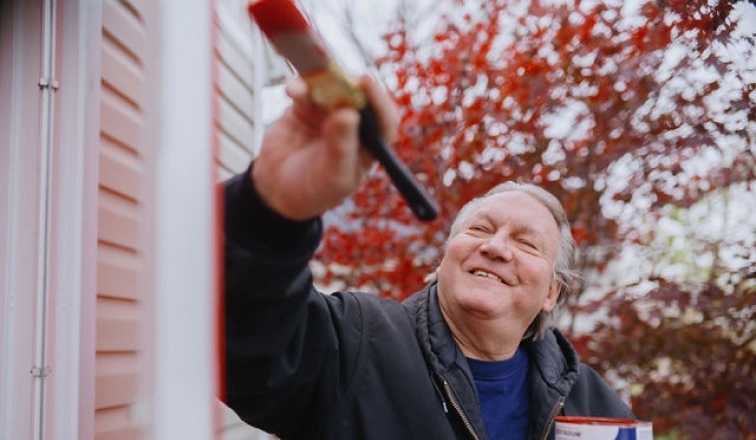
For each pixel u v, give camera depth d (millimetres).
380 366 1641
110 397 1138
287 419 1521
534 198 1898
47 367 1157
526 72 3654
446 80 3861
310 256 1027
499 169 3732
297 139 924
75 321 1172
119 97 1235
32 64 1209
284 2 761
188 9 892
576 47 3545
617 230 3633
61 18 1221
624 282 3617
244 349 1110
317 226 1026
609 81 3428
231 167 2670
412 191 827
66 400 1159
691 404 3207
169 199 850
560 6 3650
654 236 3580
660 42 3135
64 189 1188
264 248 994
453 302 1765
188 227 852
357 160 866
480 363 1801
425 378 1680
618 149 3432
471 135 3814
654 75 3229
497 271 1744
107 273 1196
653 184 3422
